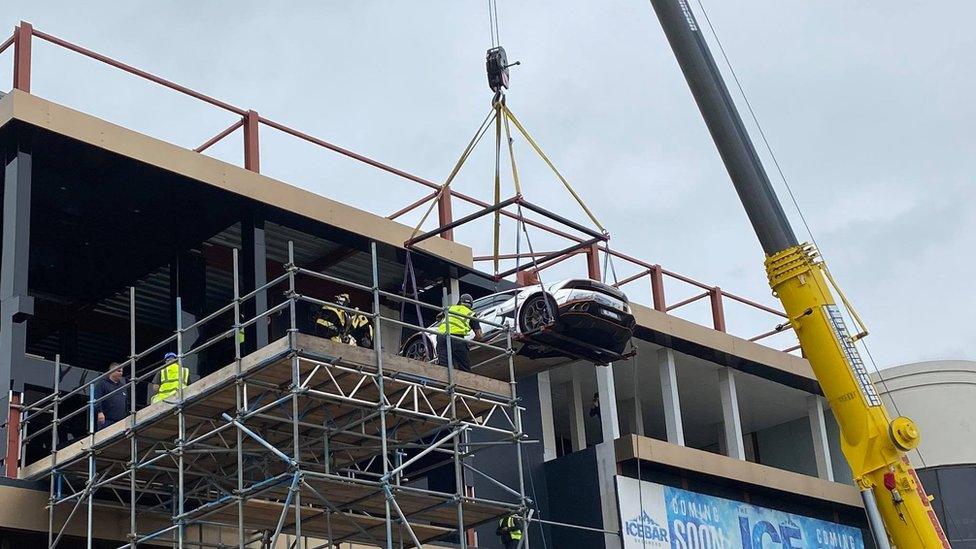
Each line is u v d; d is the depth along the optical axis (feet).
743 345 126.00
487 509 76.38
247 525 75.72
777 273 82.12
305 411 71.61
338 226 95.50
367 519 75.25
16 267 79.71
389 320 72.23
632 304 115.55
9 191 81.51
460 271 103.55
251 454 75.82
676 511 110.83
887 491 78.13
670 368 120.26
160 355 101.76
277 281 69.46
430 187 103.04
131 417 72.54
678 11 83.05
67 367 81.25
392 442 77.82
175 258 99.40
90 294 105.70
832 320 80.79
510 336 79.25
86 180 89.66
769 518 120.67
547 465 110.63
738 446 124.77
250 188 91.35
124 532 77.66
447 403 76.07
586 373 121.80
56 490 75.82
